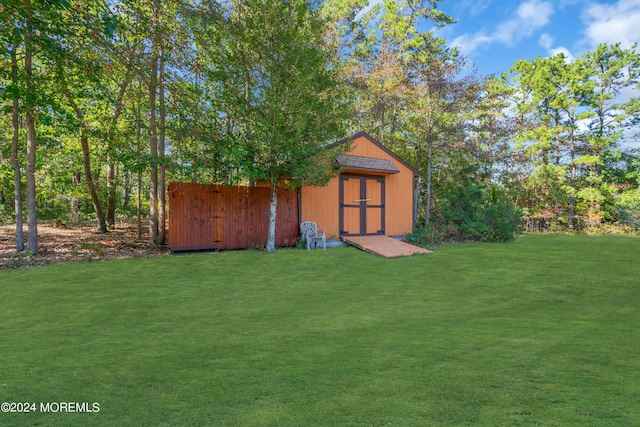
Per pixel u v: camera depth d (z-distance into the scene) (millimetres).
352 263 9617
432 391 2650
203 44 10375
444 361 3318
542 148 23672
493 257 10773
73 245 11273
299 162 10453
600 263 9836
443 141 16703
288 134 10344
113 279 7484
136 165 10758
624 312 5574
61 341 4078
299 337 4207
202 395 2637
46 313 5328
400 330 4484
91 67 8055
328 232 12648
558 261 10125
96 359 3449
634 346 3729
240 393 2668
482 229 14641
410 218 14945
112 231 15828
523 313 5504
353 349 3719
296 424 2180
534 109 24812
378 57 21594
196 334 4359
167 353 3623
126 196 24906
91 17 7191
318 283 7609
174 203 10469
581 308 5891
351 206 13219
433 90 15867
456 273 8633
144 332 4465
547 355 3445
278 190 11906
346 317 5266
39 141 11664
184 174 11617
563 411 2305
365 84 18828
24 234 13664
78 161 16344
